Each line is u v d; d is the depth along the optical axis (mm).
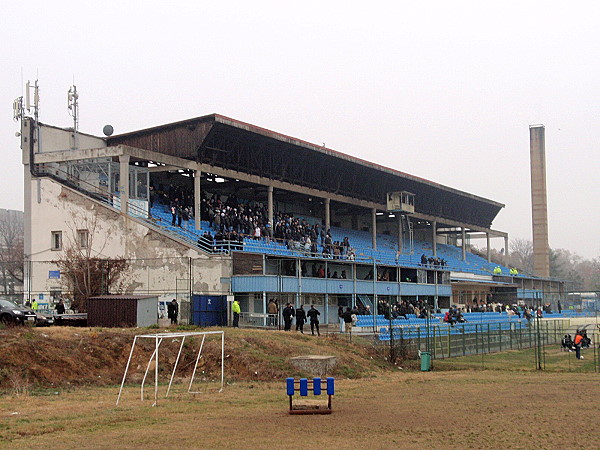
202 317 46156
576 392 26219
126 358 32875
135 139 60875
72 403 23812
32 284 54562
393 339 43750
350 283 58625
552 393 25906
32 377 28375
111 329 37531
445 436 17016
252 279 48000
